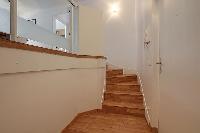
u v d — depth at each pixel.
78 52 3.90
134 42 5.19
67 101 2.64
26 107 1.60
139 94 3.64
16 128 1.45
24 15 3.24
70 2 3.74
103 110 3.54
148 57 2.86
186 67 1.06
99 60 3.64
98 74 3.63
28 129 1.63
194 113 0.94
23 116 1.55
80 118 3.10
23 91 1.55
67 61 2.58
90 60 3.39
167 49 1.51
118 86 4.09
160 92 1.81
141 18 3.96
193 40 0.95
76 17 3.96
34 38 2.28
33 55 1.67
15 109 1.44
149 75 2.76
